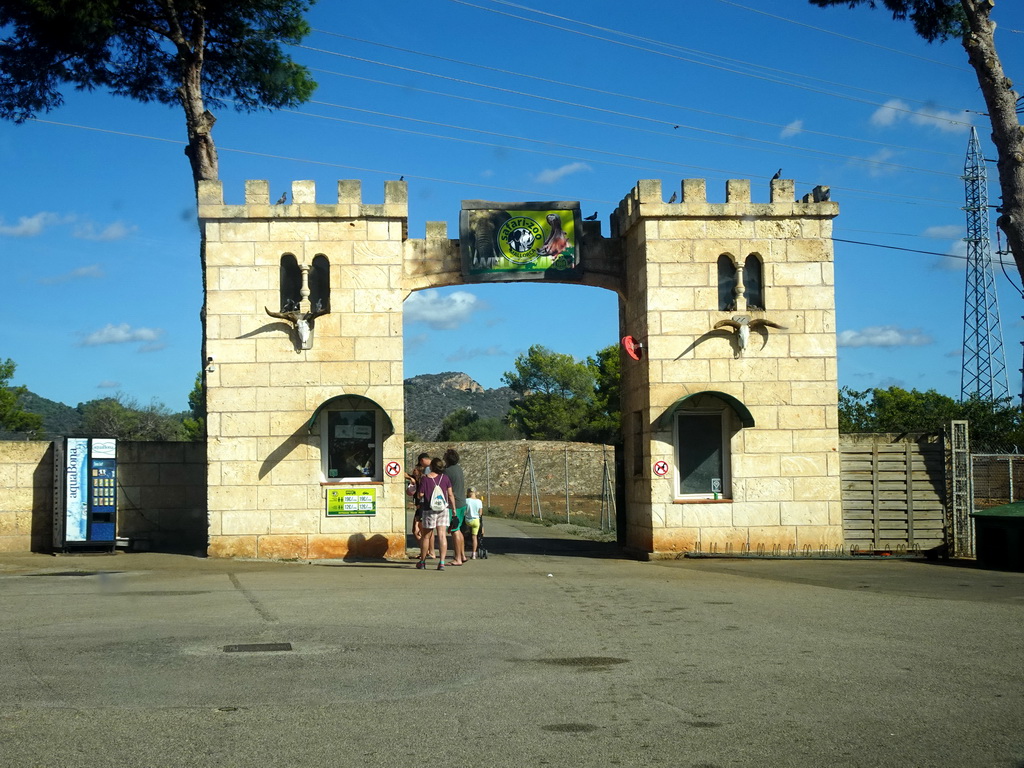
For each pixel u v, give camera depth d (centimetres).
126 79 2300
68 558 1850
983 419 3925
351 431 1894
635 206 1955
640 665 834
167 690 736
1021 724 655
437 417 14712
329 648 903
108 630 990
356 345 1884
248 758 574
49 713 668
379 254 1903
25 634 965
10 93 2173
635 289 1997
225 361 1869
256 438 1864
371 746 598
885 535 1970
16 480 1975
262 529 1855
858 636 982
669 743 608
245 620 1062
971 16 2053
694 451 1930
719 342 1925
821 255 1952
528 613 1136
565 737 620
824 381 1938
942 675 798
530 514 3956
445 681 771
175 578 1509
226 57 2341
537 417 8494
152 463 2075
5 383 5894
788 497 1920
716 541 1902
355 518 1866
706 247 1931
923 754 590
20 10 2077
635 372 2030
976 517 1823
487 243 1997
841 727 645
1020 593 1363
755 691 741
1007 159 2019
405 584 1434
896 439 1998
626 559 1947
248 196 1888
